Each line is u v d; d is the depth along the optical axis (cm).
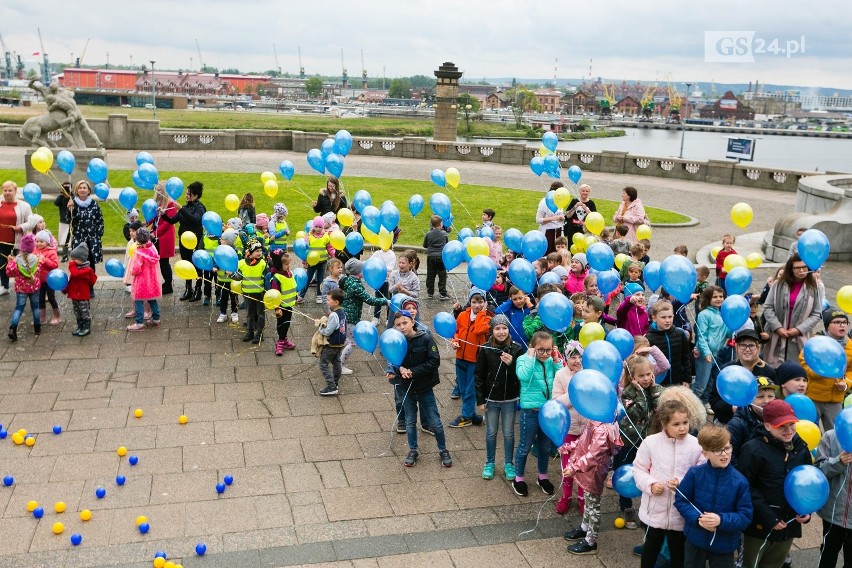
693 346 950
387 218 1119
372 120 11062
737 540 543
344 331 982
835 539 605
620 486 612
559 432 636
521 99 16562
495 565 650
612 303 1335
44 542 659
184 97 14138
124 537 671
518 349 773
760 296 1102
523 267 873
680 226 2220
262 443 853
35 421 877
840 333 809
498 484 789
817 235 843
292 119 10288
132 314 1258
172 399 953
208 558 646
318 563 645
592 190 2850
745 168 3038
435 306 1393
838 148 11781
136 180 1341
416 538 687
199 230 1365
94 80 16038
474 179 2962
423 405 813
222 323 1245
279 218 1397
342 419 921
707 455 534
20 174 2559
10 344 1107
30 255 1107
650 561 600
